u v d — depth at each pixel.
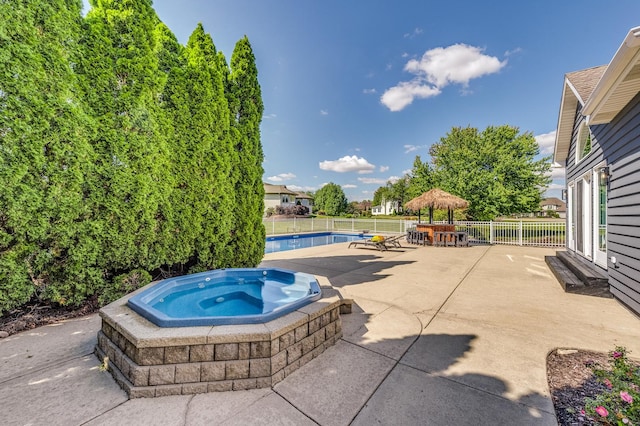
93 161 3.97
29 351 2.80
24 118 3.24
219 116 5.61
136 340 2.14
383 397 2.08
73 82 3.74
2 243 3.14
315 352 2.70
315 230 19.58
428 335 3.19
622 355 2.20
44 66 3.44
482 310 4.04
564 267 6.50
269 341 2.24
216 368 2.17
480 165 18.05
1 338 3.09
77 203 3.71
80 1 3.88
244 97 6.35
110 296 4.13
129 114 4.33
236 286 4.97
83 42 3.96
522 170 16.73
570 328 3.38
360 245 12.04
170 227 4.87
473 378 2.33
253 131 6.44
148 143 4.52
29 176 3.31
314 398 2.07
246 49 6.40
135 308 2.76
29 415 1.88
